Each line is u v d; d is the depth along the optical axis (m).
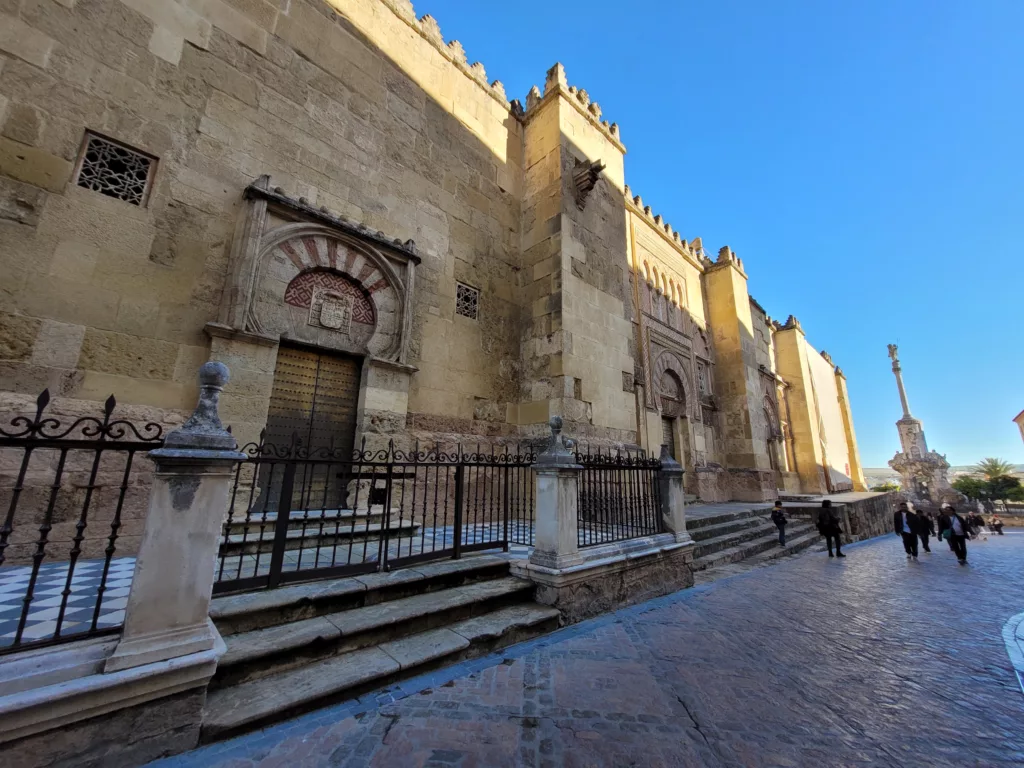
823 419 25.28
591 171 9.11
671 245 16.23
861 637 4.46
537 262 9.10
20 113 4.51
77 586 3.52
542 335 8.63
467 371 8.09
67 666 2.03
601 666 3.49
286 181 6.30
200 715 2.30
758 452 16.03
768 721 2.79
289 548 4.81
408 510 6.66
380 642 3.36
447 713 2.72
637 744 2.50
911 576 8.02
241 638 2.96
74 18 4.95
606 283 9.58
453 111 8.88
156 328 4.97
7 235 4.30
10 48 4.55
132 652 2.16
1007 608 5.80
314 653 3.03
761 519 11.40
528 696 2.97
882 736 2.66
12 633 2.57
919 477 33.56
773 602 5.71
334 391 6.40
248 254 5.54
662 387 13.95
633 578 5.31
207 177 5.58
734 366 16.69
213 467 2.55
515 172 9.91
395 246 7.02
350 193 6.99
